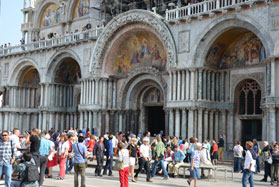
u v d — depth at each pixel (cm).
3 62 5166
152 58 3697
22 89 5156
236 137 3147
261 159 2730
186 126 3130
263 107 2878
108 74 3981
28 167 1238
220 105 3203
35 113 5262
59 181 1972
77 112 4697
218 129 3195
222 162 2889
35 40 4988
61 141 2142
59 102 4691
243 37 3084
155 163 2159
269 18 2641
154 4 4269
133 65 3891
